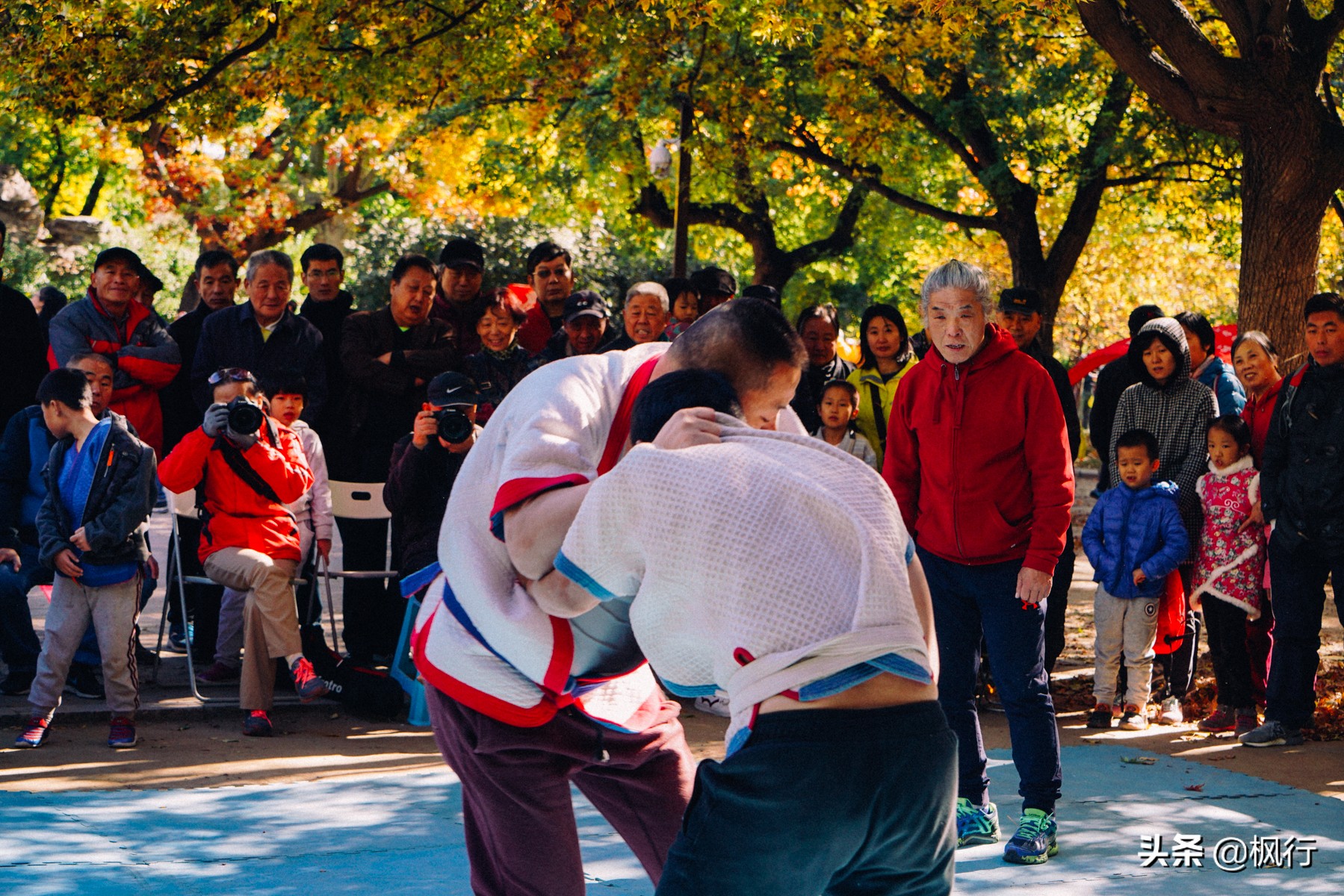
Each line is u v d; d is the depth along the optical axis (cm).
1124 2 942
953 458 459
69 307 747
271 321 747
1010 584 457
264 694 635
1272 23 872
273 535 649
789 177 1952
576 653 267
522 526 248
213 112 1312
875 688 226
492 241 2491
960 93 1543
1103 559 674
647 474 231
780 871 224
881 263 2258
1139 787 565
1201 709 717
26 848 450
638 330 733
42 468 664
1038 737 460
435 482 654
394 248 2505
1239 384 760
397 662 666
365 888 423
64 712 643
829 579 223
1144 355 695
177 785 545
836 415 716
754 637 222
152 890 415
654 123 1742
